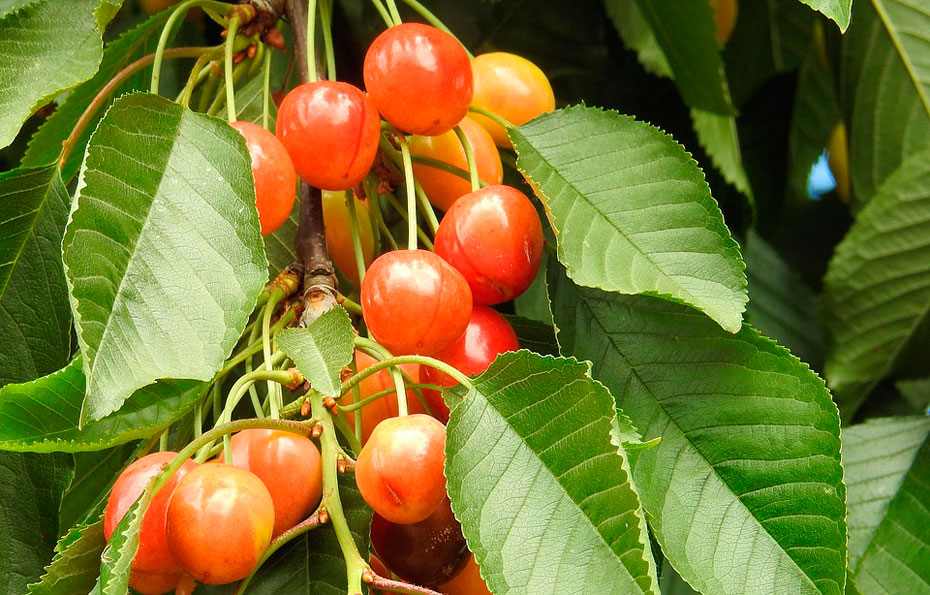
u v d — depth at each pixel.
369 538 0.52
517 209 0.55
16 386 0.52
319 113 0.54
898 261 0.68
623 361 0.56
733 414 0.54
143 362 0.50
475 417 0.51
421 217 0.64
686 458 0.54
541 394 0.51
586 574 0.49
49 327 0.57
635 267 0.54
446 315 0.53
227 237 0.52
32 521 0.55
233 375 0.58
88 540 0.51
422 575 0.53
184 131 0.53
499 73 0.58
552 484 0.50
